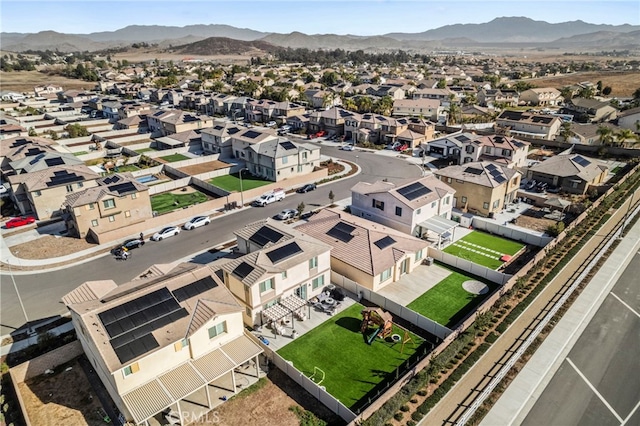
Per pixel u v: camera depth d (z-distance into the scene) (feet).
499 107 518.78
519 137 352.69
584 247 169.27
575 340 117.70
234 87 648.38
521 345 114.52
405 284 147.74
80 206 179.83
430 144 311.06
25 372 107.34
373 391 102.63
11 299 142.00
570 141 338.54
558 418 92.99
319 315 131.75
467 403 96.68
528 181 247.70
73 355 115.03
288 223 197.57
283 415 95.86
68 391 103.76
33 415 96.84
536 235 177.99
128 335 94.58
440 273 154.61
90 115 464.65
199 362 100.12
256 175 267.59
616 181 238.89
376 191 182.80
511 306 132.05
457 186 207.51
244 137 294.87
